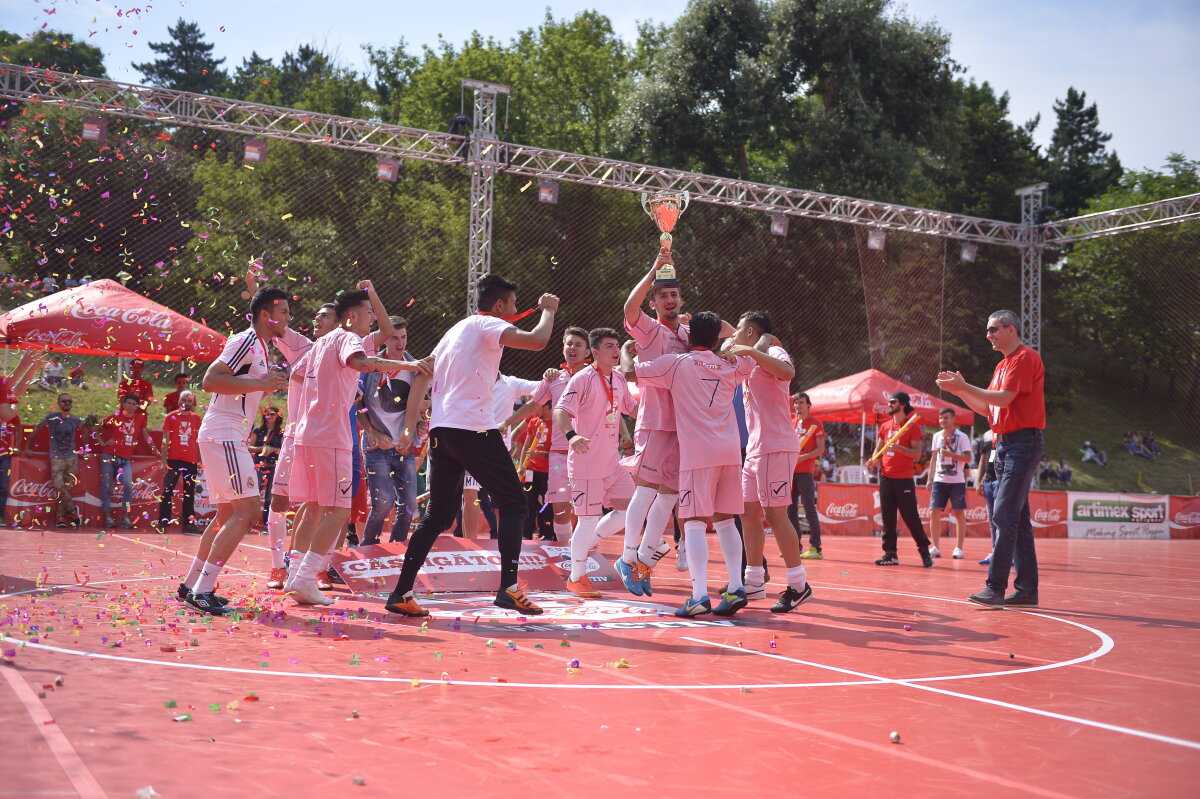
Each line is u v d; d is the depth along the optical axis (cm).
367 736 263
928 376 2969
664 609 564
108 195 1625
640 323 561
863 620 539
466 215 2283
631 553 609
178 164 1805
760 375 572
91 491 1181
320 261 1995
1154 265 3472
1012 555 629
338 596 593
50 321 1072
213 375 488
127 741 249
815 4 2795
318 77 3962
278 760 238
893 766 247
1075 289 3509
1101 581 880
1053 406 3525
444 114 3650
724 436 531
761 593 610
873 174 2852
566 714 296
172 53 6494
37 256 1171
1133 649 462
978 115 4072
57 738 249
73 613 477
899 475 991
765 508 570
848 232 2836
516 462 980
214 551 502
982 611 602
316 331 641
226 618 482
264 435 1189
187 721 272
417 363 526
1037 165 4859
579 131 3641
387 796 213
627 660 390
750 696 329
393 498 692
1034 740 278
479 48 3831
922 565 1007
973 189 3988
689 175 1812
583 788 222
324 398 534
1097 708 325
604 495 657
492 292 548
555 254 2583
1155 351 3544
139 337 1106
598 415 629
